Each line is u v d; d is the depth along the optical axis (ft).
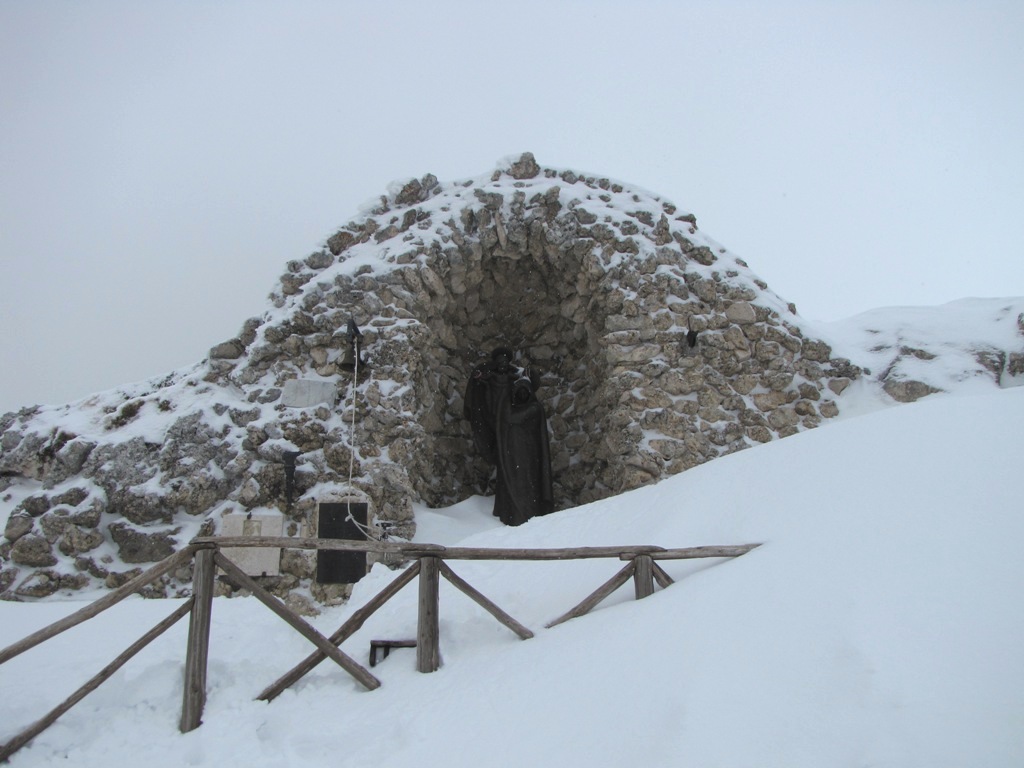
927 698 11.13
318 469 33.22
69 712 16.57
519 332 44.73
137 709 16.43
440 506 39.40
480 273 40.96
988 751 9.98
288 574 30.63
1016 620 12.00
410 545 18.16
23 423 38.88
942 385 36.83
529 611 20.16
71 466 32.63
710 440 35.70
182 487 32.01
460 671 17.16
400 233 39.58
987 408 19.40
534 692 15.01
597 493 39.01
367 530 31.04
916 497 16.43
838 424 22.26
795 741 11.21
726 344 37.47
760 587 15.34
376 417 34.53
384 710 16.17
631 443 35.68
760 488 20.44
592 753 12.57
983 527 14.55
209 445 33.19
